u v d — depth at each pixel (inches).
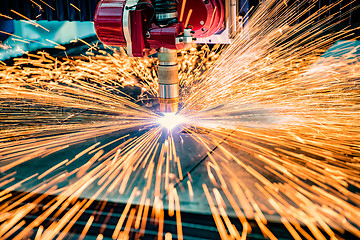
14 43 89.1
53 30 101.7
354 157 34.3
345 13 81.4
